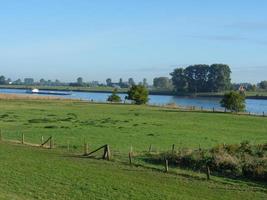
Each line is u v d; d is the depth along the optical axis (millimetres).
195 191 29406
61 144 51312
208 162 36094
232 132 71938
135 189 29531
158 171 35344
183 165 37375
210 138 62750
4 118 83438
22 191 28172
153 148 50312
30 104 129500
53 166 36469
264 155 37656
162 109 122125
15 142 51406
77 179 32000
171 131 69750
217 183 31734
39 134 60875
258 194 29141
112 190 29156
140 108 123562
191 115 103688
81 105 131375
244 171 34062
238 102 118750
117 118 89875
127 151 46812
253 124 86750
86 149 43438
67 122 78812
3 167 35562
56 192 28297
